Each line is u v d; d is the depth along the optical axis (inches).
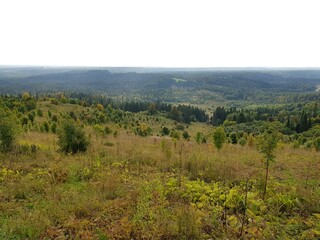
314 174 369.7
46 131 1088.2
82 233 191.8
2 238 183.5
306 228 211.8
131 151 476.7
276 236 198.1
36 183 287.4
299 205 248.5
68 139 482.9
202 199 251.6
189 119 4146.2
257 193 263.3
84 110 2780.5
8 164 369.4
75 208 227.9
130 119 3097.9
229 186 308.3
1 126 454.9
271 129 296.2
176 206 242.2
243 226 209.5
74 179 321.1
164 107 4771.2
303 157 529.3
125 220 207.9
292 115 3764.8
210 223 209.8
